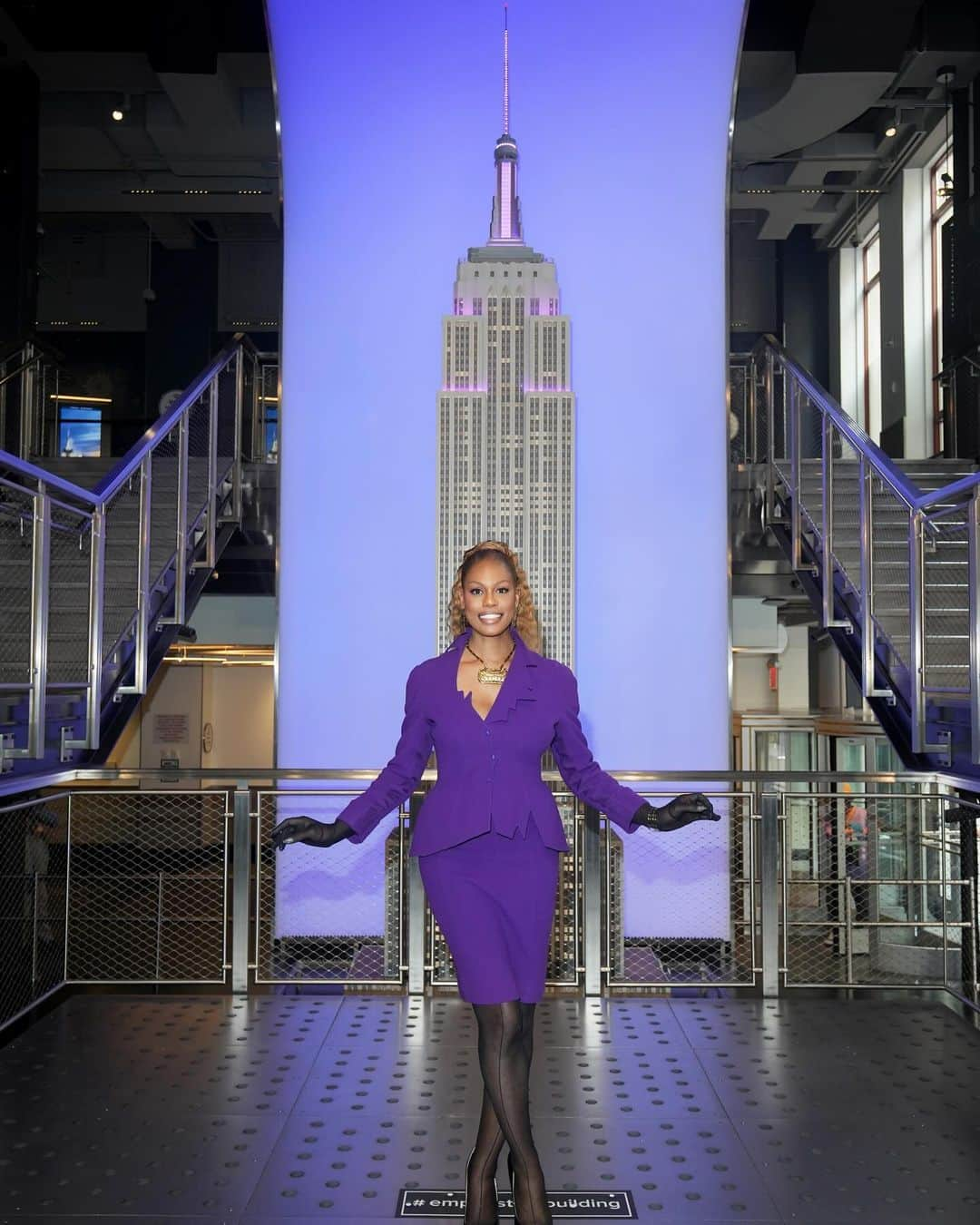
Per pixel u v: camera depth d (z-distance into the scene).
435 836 2.11
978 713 4.03
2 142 9.58
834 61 8.94
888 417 12.08
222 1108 2.85
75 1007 3.82
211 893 5.55
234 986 4.06
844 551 6.45
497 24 6.23
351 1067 3.18
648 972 4.37
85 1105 2.87
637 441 6.15
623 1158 2.55
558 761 2.30
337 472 6.14
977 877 3.98
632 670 6.07
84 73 9.86
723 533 6.13
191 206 12.09
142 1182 2.41
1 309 9.49
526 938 2.12
